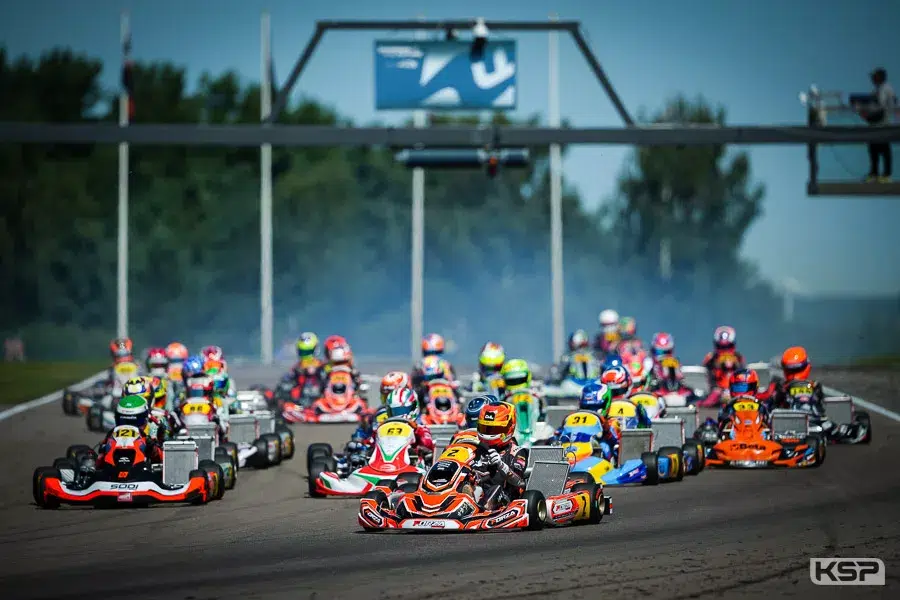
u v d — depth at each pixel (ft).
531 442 199.82
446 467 142.41
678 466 186.39
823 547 130.21
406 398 183.42
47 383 426.10
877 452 224.33
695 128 343.26
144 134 341.00
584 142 345.51
